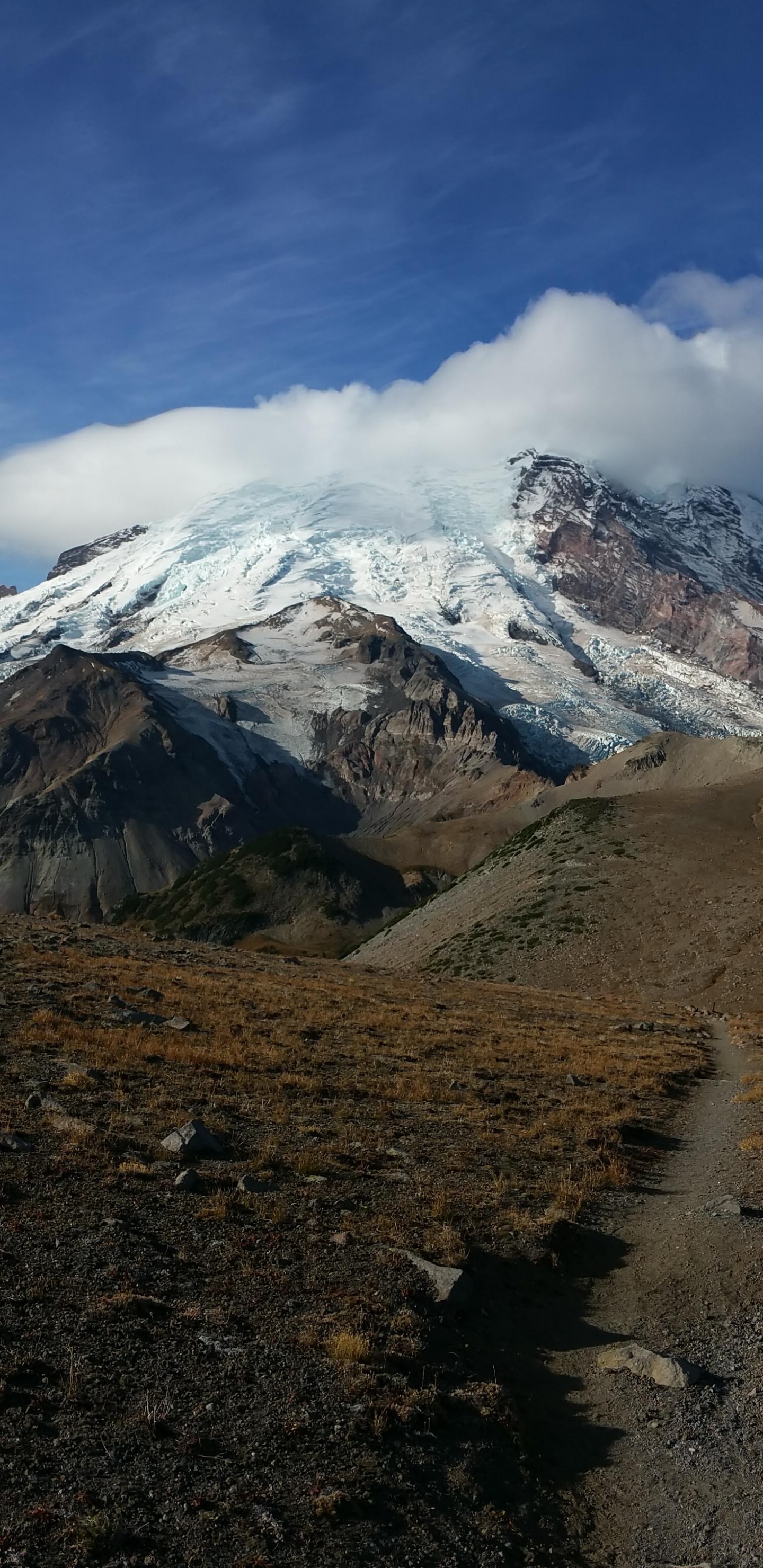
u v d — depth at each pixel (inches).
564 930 3659.0
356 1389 437.4
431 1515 370.0
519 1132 968.9
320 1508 357.1
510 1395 470.3
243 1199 664.4
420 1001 2018.9
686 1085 1433.3
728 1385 493.7
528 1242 668.1
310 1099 987.9
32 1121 757.3
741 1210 745.0
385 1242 624.7
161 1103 863.7
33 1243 542.3
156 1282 520.1
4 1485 343.6
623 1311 601.0
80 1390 405.4
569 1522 390.0
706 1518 387.9
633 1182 867.4
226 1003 1512.1
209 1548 330.6
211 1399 417.4
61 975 1503.4
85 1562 313.1
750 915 3420.3
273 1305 513.0
